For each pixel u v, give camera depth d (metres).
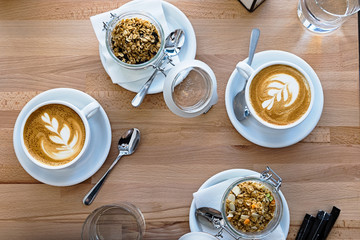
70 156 0.63
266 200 0.60
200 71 0.62
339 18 0.65
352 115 0.66
